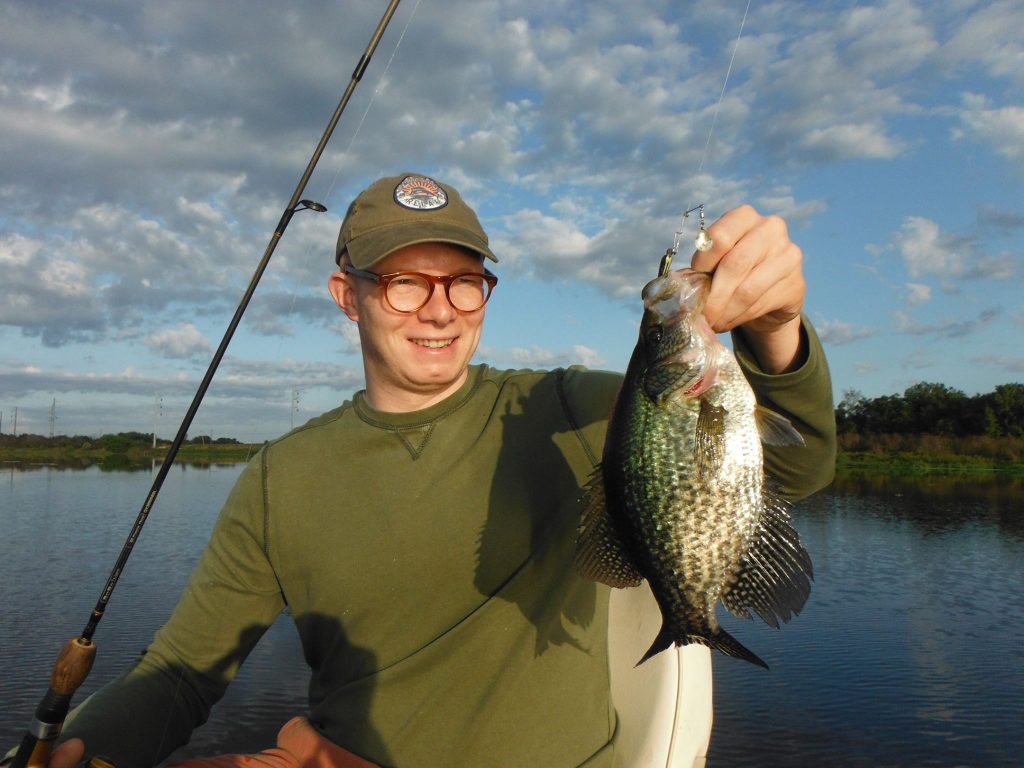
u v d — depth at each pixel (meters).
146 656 0.91
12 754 0.78
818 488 0.78
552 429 0.89
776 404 0.73
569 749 0.82
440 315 0.86
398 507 0.86
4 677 2.81
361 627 0.87
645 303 0.71
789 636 3.63
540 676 0.83
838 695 2.82
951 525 7.55
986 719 2.56
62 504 9.34
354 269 0.88
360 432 0.90
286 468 0.91
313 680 0.95
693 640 0.70
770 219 0.65
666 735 0.84
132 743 0.83
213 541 0.96
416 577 0.85
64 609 3.90
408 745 0.83
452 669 0.83
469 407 0.90
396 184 0.90
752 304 0.64
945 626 3.79
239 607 0.93
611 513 0.74
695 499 0.70
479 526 0.85
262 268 0.95
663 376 0.70
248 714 2.53
